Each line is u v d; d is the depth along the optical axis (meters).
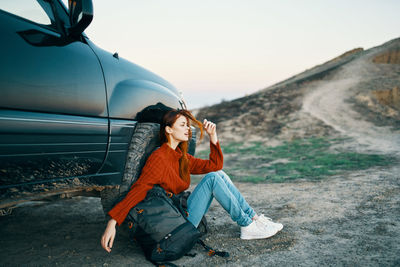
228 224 2.95
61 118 1.73
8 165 1.49
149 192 2.03
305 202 3.58
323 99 27.98
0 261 2.16
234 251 2.25
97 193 2.32
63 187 1.81
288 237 2.46
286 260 2.05
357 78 36.75
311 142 14.22
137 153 2.21
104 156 2.02
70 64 1.84
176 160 2.27
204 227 2.47
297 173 6.64
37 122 1.59
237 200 2.44
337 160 8.09
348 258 2.01
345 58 58.31
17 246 2.47
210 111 27.16
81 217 3.41
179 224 2.00
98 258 2.21
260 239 2.46
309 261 2.01
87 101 1.90
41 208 3.81
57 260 2.18
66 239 2.64
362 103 25.69
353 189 4.07
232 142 17.22
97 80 2.01
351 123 19.53
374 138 13.62
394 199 3.35
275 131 18.70
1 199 1.52
